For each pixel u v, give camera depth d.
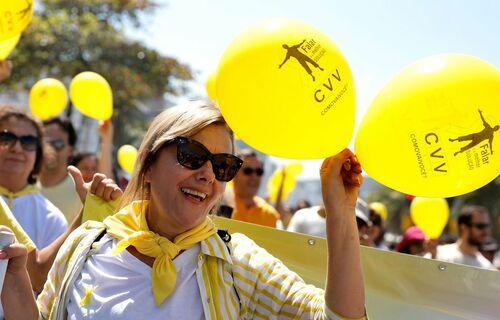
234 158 2.55
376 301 3.05
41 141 4.34
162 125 2.59
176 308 2.45
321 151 2.45
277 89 2.35
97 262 2.58
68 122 6.11
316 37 2.41
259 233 3.23
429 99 2.34
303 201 9.67
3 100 24.28
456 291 2.94
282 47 2.36
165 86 24.75
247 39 2.41
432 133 2.34
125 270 2.53
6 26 4.16
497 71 2.42
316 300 2.52
